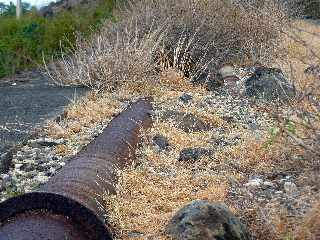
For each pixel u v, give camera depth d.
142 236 2.88
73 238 2.39
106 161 3.36
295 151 3.53
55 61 9.95
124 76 6.69
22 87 7.92
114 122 4.38
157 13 8.34
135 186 3.43
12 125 5.29
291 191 3.13
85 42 8.84
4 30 11.29
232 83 6.80
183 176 3.67
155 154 4.08
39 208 2.47
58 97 6.69
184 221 2.78
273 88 5.81
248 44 7.75
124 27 8.44
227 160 3.96
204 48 7.50
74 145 4.58
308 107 3.34
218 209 2.79
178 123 4.93
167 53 7.51
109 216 2.93
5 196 3.55
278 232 2.74
